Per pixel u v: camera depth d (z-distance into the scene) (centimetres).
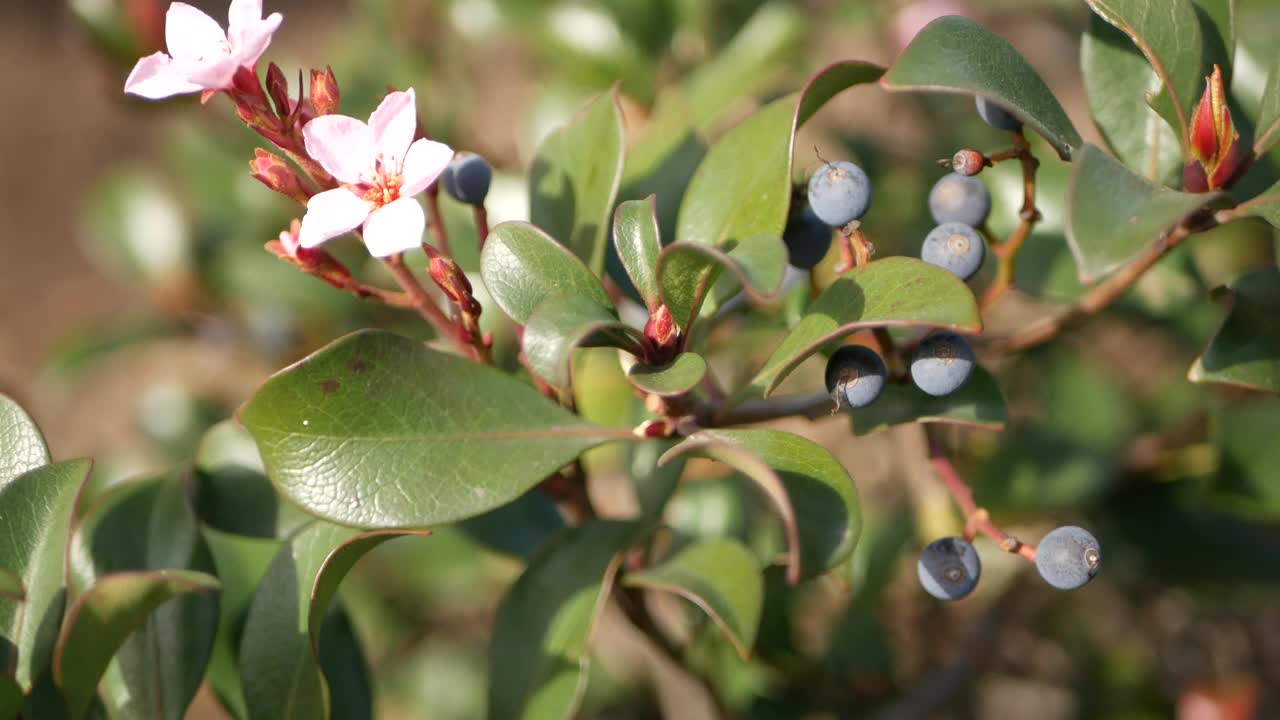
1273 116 33
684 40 51
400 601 61
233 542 38
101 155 119
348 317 54
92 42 52
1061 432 48
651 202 33
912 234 49
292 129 33
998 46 32
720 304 35
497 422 34
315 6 114
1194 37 34
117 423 96
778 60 48
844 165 34
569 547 36
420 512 33
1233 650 55
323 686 33
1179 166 36
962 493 35
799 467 33
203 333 59
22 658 34
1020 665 55
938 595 35
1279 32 41
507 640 35
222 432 37
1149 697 53
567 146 37
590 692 56
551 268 33
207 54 33
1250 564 48
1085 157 30
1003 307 58
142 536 36
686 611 44
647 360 33
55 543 34
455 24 54
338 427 33
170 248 57
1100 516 49
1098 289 36
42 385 59
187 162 58
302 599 35
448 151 33
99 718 35
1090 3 34
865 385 33
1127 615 55
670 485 37
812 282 36
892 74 32
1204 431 48
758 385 33
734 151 35
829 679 48
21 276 112
